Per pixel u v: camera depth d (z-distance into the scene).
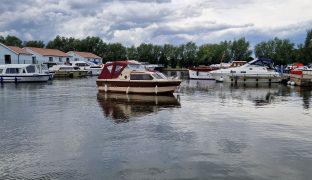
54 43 123.19
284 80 44.56
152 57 122.44
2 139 12.41
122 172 9.10
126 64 29.31
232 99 25.56
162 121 15.93
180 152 10.88
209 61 117.75
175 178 8.72
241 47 120.06
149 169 9.34
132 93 28.73
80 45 120.00
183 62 123.94
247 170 9.29
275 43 112.56
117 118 16.72
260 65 45.56
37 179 8.61
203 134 13.32
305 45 84.56
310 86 39.00
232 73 45.44
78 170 9.23
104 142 12.02
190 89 35.12
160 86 27.73
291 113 18.58
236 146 11.60
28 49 82.12
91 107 20.62
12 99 25.06
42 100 24.39
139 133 13.41
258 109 20.09
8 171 9.15
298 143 12.02
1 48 71.19
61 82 46.81
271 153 10.82
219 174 8.99
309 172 9.17
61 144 11.74
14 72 45.81
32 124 15.15
